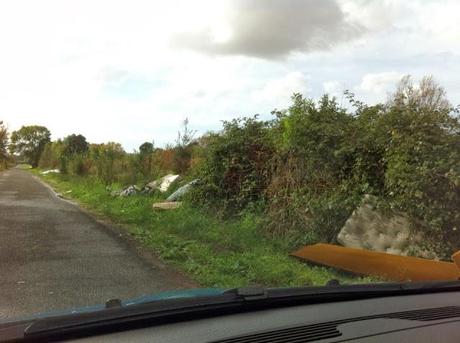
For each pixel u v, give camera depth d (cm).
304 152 1091
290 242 978
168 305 260
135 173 2194
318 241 948
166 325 253
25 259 835
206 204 1363
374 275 727
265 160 1268
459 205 792
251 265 805
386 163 926
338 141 1055
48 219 1352
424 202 817
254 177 1277
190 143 2067
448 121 861
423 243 809
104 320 237
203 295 290
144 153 2219
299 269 792
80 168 3350
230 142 1352
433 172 804
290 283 712
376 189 938
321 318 264
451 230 799
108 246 969
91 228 1199
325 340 222
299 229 1014
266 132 1330
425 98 1232
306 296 303
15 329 226
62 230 1158
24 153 9338
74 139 5700
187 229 1147
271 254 913
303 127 1109
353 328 241
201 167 1468
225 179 1350
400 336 226
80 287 668
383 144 935
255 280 733
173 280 723
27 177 4653
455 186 789
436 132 852
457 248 785
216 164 1386
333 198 974
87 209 1661
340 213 947
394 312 277
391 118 924
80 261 827
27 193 2427
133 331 242
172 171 2055
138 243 1011
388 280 698
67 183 3177
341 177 1024
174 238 1045
